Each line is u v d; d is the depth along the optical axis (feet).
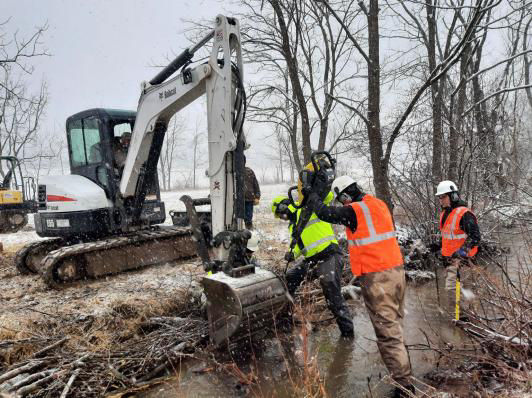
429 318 16.70
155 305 17.31
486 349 11.65
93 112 21.30
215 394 11.85
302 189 14.02
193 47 16.29
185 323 15.84
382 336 11.40
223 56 14.48
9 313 16.12
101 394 11.87
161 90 17.16
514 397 9.34
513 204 28.40
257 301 12.91
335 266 15.26
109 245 20.17
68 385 11.64
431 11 31.22
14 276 22.77
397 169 29.37
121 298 17.61
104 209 21.20
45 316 15.92
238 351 14.32
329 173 15.15
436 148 28.86
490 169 30.60
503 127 34.65
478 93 38.22
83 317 15.80
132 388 12.21
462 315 15.87
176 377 12.86
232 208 14.93
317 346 14.62
